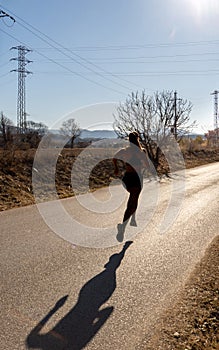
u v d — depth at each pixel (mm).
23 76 39375
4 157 15586
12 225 8117
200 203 11414
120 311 4230
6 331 3707
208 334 3768
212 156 39688
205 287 4949
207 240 7250
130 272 5457
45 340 3578
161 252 6449
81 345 3518
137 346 3533
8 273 5223
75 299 4484
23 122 30406
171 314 4195
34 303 4332
